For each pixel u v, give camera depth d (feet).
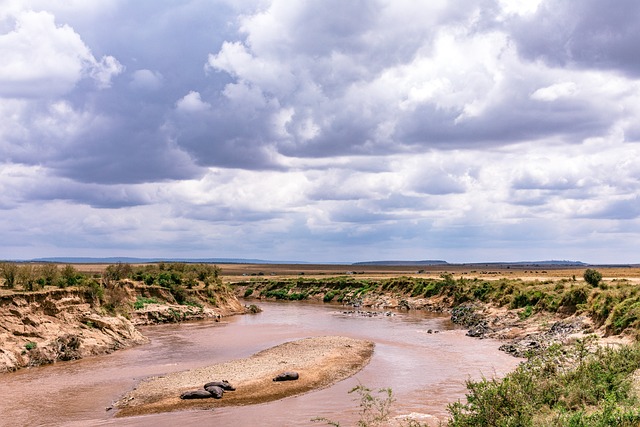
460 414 60.75
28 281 151.02
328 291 374.43
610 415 51.42
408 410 89.56
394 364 130.31
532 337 157.07
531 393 63.31
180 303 246.88
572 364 79.61
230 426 82.53
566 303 172.86
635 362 73.05
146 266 295.69
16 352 128.77
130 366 130.62
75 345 142.41
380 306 302.86
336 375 117.29
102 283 220.84
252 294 412.16
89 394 102.78
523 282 229.45
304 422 83.87
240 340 174.40
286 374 111.96
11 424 84.84
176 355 146.41
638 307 124.26
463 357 139.54
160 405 94.17
